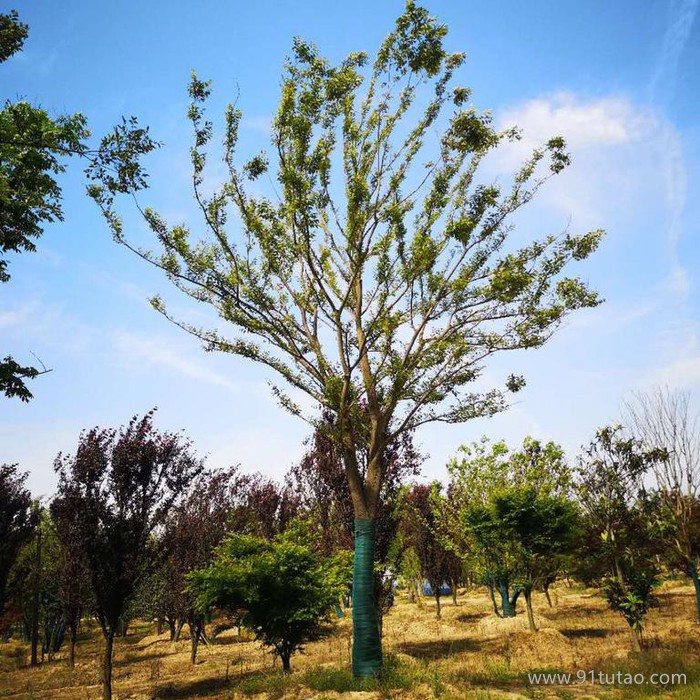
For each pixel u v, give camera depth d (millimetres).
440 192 13133
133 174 10859
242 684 12234
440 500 26172
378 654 11406
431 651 17422
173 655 23656
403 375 12281
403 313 13219
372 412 12797
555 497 22688
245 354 13258
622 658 13320
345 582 15141
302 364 13172
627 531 16516
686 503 18875
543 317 12172
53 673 21547
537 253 12625
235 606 14273
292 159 13070
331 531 19875
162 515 14711
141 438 14695
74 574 16516
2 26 11602
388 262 13125
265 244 13352
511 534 21016
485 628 21578
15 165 12109
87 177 10922
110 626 13648
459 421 13141
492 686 11047
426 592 45781
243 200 13508
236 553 15578
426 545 28750
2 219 12625
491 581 24219
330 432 12742
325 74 13195
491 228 13102
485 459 25328
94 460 14164
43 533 26906
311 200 12422
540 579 21062
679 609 23672
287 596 13766
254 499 27312
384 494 17188
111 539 13750
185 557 20953
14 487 22516
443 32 12320
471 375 13664
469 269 12969
